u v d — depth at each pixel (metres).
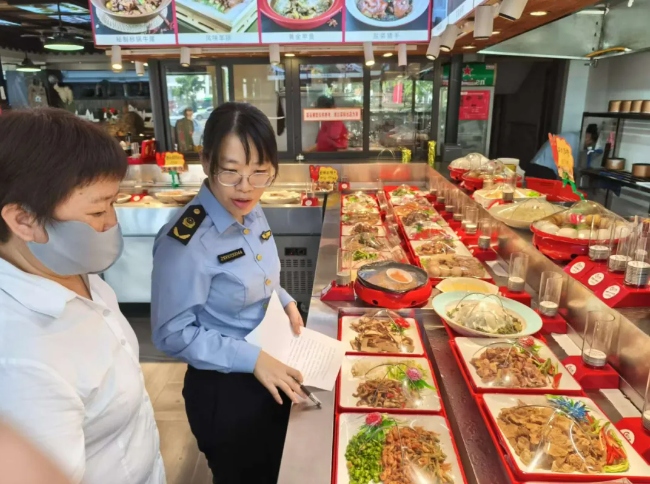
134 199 3.64
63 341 0.74
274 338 1.37
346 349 1.47
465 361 1.33
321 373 1.31
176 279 1.31
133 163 4.04
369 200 3.48
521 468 0.94
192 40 3.19
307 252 3.62
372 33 3.11
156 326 1.34
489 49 3.90
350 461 1.00
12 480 0.32
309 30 3.15
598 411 1.11
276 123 4.14
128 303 3.75
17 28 6.34
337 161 4.11
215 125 1.24
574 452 0.96
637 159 4.16
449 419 1.20
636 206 3.90
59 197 0.67
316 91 4.00
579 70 5.09
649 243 1.40
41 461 0.35
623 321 1.29
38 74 7.46
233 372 1.32
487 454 1.04
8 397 0.65
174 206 3.47
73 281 0.87
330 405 1.21
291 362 1.34
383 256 2.26
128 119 7.62
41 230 0.69
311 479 0.97
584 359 1.34
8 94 7.15
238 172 1.24
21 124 0.67
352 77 3.94
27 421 0.65
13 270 0.72
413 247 2.37
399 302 1.68
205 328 1.45
